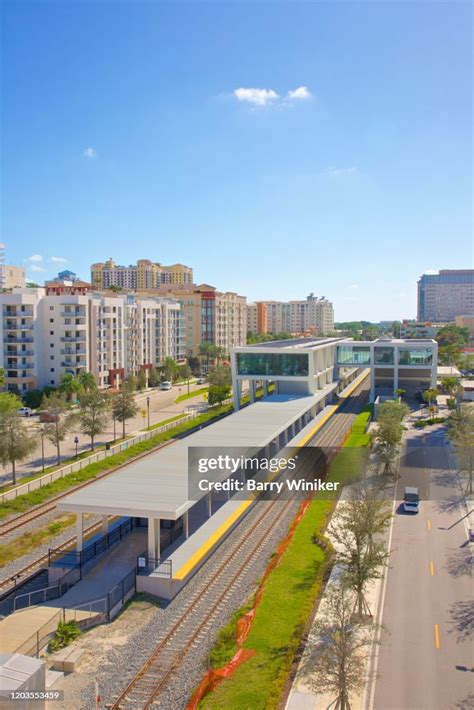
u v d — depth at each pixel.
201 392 115.38
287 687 23.73
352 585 29.31
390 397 98.25
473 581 33.25
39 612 30.58
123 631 29.06
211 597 32.44
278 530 42.41
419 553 37.09
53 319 101.94
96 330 107.31
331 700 23.00
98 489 37.44
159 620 30.08
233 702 22.70
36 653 26.89
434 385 96.31
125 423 84.00
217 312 158.25
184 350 148.00
